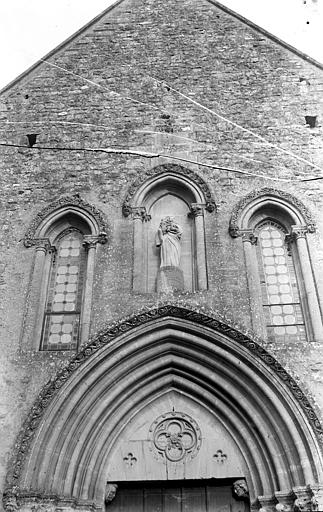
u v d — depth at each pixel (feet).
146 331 35.09
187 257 40.60
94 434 33.50
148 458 33.86
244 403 33.68
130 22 52.13
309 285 37.52
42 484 30.63
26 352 35.63
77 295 39.68
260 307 37.14
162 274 38.34
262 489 31.89
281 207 41.06
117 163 43.93
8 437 32.63
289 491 30.68
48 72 49.39
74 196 42.22
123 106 46.93
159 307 35.42
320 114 44.98
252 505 32.01
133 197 41.98
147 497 33.78
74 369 33.65
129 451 34.12
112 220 41.14
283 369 32.89
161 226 40.86
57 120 46.60
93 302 37.52
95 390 33.96
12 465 31.37
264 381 33.19
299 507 29.50
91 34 51.55
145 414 35.37
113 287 37.99
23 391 34.09
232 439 34.01
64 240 42.09
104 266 39.06
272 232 41.42
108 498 32.73
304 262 38.50
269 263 40.11
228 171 42.75
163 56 49.60
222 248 39.34
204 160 43.50
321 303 36.70
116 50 50.34
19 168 44.27
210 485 33.91
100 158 44.27
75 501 31.30
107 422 34.22
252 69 48.16
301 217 40.34
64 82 48.75
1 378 34.68
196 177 42.45
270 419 32.63
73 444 32.63
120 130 45.65
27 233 40.86
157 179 42.88
